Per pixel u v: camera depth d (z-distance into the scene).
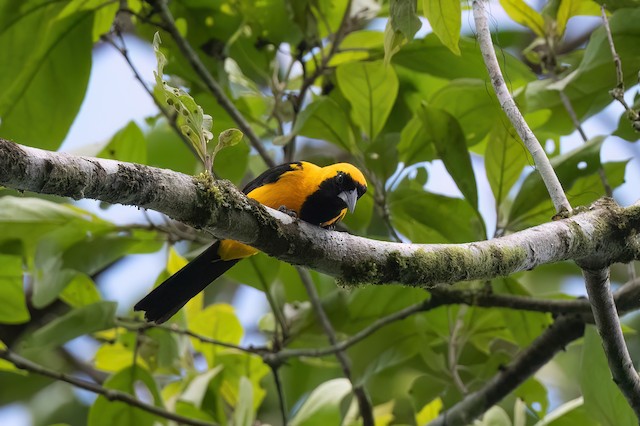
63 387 16.23
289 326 11.37
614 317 7.62
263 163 13.06
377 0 12.05
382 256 6.91
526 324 10.73
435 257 6.91
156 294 9.01
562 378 15.90
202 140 6.33
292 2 11.04
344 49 11.38
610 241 7.34
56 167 5.46
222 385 12.50
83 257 10.84
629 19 9.89
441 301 10.20
